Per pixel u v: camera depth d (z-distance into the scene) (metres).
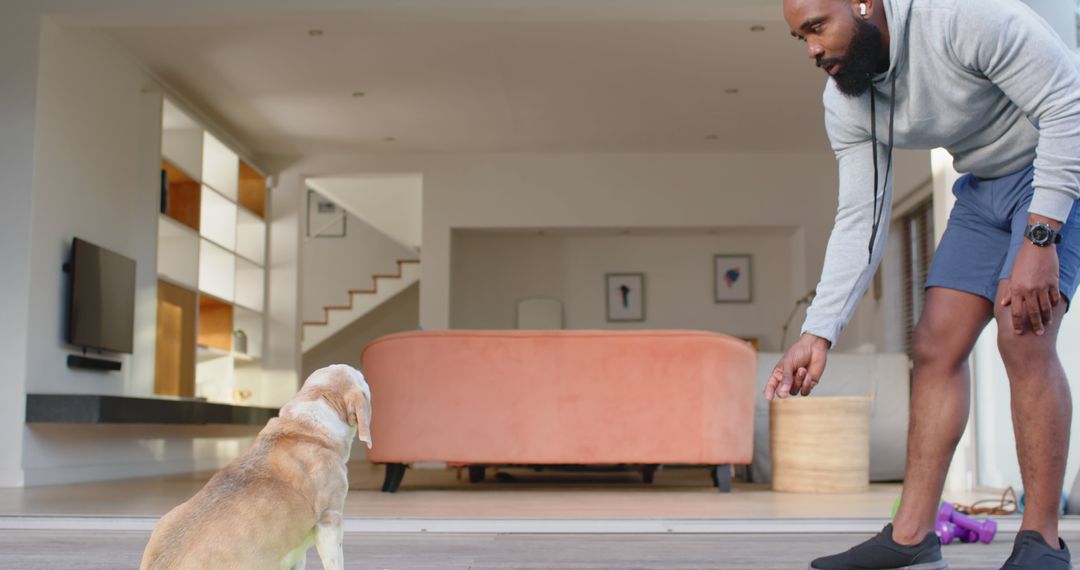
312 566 1.94
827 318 1.76
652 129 8.90
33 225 5.73
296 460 1.29
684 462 4.46
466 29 6.71
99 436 6.47
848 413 4.72
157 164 7.22
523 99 8.11
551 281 10.34
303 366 11.09
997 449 4.54
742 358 4.57
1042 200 1.50
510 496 4.29
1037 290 1.50
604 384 4.46
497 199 9.63
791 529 2.75
